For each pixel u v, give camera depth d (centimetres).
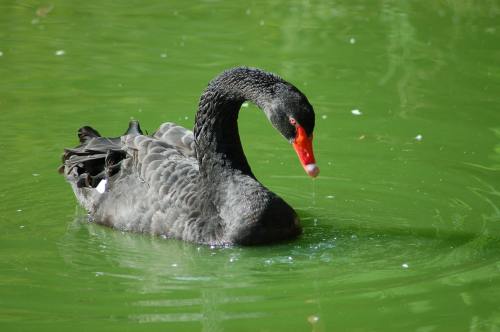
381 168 1413
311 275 1073
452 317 956
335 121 1595
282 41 2011
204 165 1205
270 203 1163
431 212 1267
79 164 1327
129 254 1140
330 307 984
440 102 1677
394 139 1520
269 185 1360
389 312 970
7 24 2106
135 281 1054
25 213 1269
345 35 2052
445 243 1164
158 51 1944
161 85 1756
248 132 1562
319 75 1808
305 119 1102
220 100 1189
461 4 2255
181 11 2223
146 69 1841
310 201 1308
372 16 2181
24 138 1508
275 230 1162
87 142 1355
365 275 1070
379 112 1634
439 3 2267
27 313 962
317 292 1023
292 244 1170
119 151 1294
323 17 2183
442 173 1390
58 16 2177
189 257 1133
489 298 999
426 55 1920
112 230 1230
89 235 1207
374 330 931
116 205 1238
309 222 1239
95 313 964
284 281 1057
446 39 2017
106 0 2300
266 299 1008
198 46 1973
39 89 1728
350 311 974
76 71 1828
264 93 1145
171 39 2023
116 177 1267
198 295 1016
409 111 1639
